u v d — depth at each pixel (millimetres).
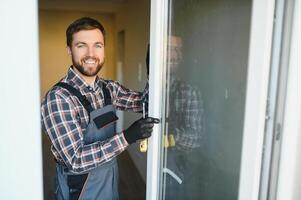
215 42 1473
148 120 1289
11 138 1175
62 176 1465
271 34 1279
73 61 1425
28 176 1221
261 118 1318
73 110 1340
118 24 5023
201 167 1555
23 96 1161
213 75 1498
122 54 5094
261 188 1551
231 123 1478
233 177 1498
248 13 1343
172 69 1358
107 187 1535
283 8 1404
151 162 1350
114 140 1291
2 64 1120
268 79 1357
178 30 1355
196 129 1504
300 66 1483
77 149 1283
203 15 1427
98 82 1556
